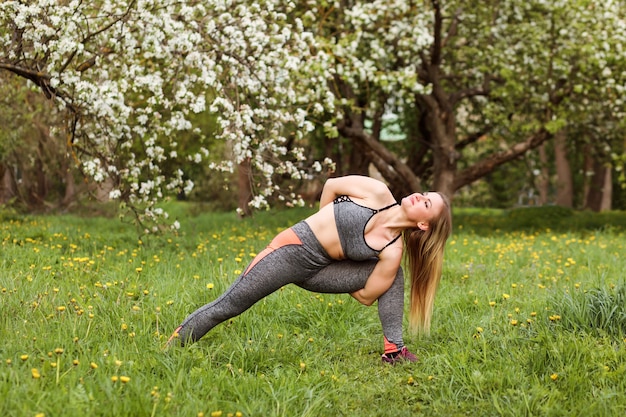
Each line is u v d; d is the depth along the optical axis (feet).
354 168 55.98
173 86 25.72
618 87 40.42
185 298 18.02
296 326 17.35
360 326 17.46
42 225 40.42
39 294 17.62
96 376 12.10
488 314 17.98
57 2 22.09
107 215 54.34
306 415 11.80
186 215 63.93
